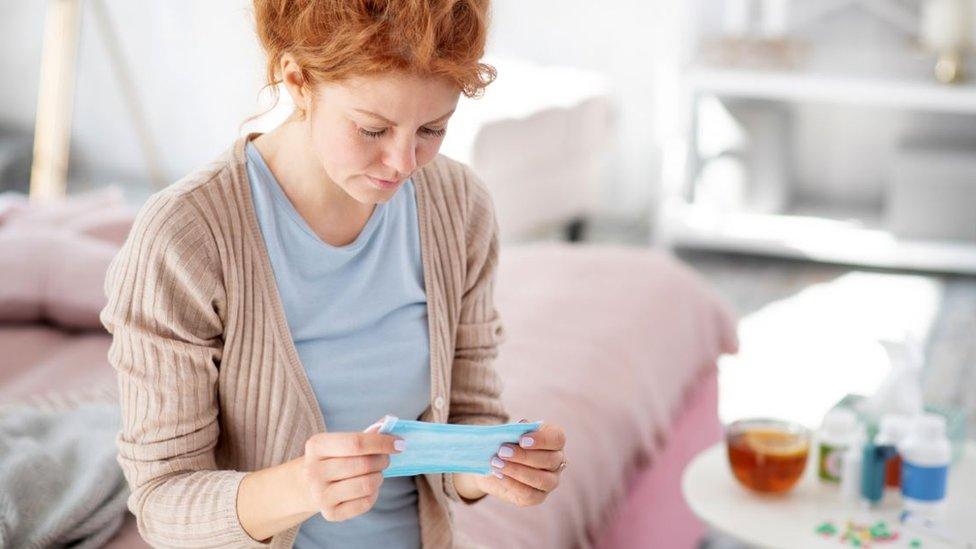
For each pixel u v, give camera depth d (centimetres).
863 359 341
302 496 100
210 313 107
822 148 452
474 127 353
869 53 439
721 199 428
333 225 112
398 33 94
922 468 173
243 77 486
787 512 176
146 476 108
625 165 470
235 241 108
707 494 181
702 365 250
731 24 446
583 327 224
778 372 334
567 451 187
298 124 109
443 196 121
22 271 224
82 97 499
